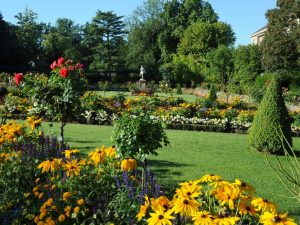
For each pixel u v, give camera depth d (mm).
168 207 3092
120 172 5176
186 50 61938
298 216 6066
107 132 13273
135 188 4801
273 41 41000
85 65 67500
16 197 4754
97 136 12289
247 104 21984
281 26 41531
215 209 3863
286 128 10906
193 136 13680
